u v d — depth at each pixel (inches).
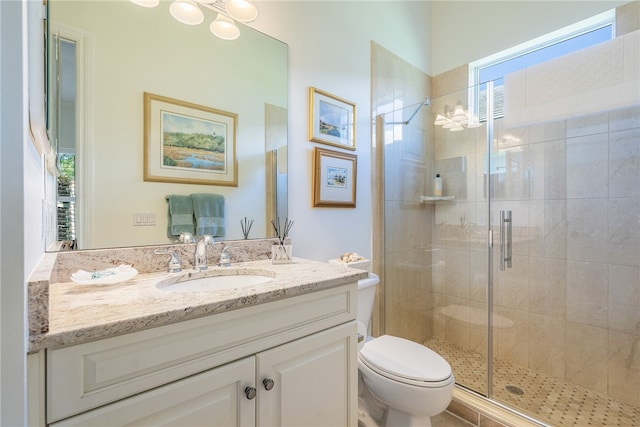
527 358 78.1
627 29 64.7
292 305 34.2
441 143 90.1
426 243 92.4
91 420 22.1
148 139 44.3
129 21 42.8
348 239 72.2
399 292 85.0
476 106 81.9
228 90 52.5
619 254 65.7
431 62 98.0
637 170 63.1
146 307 26.1
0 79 18.3
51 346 20.4
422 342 91.3
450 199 89.0
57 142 37.3
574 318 71.6
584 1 70.2
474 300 85.0
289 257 49.9
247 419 30.1
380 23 80.7
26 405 19.6
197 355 27.1
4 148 18.4
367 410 61.2
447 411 65.5
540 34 76.9
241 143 54.1
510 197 79.1
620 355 65.6
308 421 35.7
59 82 37.5
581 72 63.6
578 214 70.5
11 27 18.7
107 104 41.0
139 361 24.2
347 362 40.4
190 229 47.8
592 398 66.1
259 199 56.3
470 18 90.0
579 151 69.7
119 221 41.8
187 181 47.9
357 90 74.2
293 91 61.6
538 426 56.8
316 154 64.7
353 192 72.7
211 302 27.5
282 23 59.9
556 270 73.9
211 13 50.7
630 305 64.6
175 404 25.7
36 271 24.1
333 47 69.0
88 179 39.6
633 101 57.9
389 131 81.6
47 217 34.8
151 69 44.7
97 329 21.9
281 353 32.9
